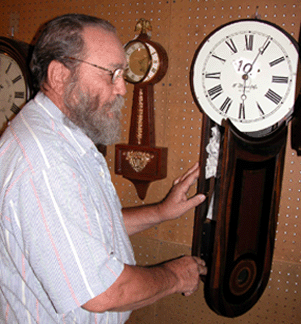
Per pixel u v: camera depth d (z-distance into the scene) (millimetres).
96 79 895
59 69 871
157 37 1697
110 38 919
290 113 1338
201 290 1767
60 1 1889
